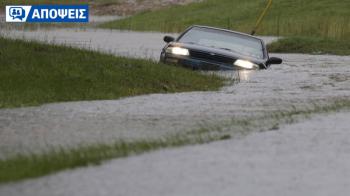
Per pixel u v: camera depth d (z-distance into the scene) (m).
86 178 23.48
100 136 32.34
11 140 31.33
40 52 59.16
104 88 50.66
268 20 195.62
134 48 105.31
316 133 33.16
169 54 65.81
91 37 135.62
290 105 44.19
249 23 193.50
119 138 31.73
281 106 43.72
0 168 24.97
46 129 34.28
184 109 42.12
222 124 35.91
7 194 21.39
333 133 33.19
